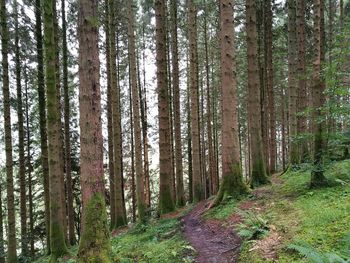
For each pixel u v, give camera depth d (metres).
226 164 9.23
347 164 8.48
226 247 5.88
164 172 12.38
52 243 9.59
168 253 6.45
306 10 15.66
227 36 9.29
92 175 5.35
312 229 5.03
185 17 20.97
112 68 14.12
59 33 14.70
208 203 10.66
